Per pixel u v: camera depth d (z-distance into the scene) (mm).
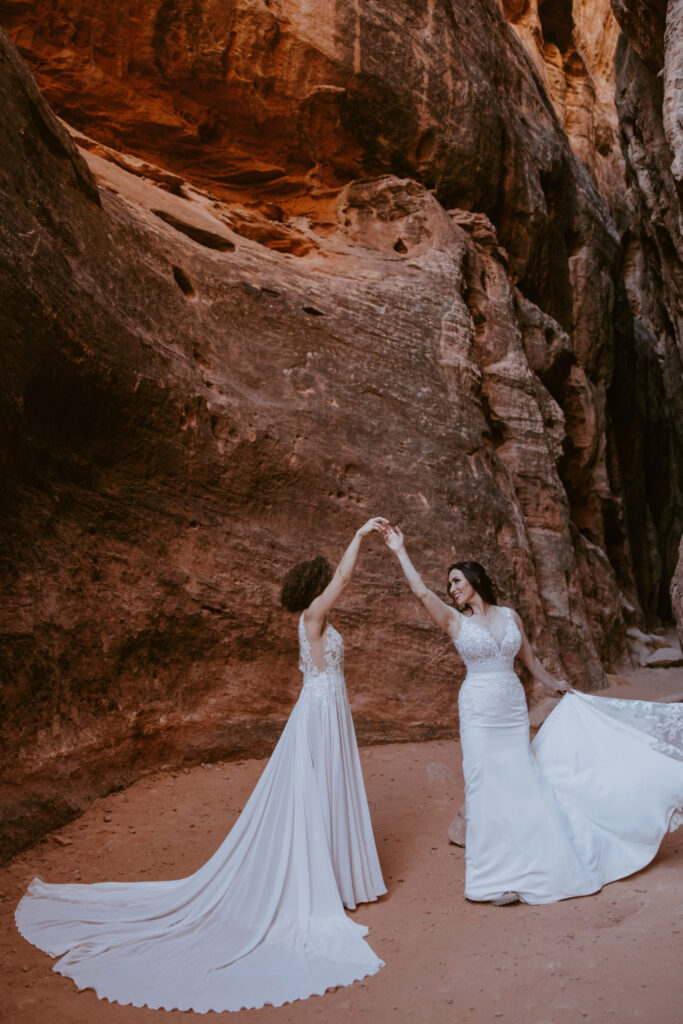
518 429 10812
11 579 5086
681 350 14523
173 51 9297
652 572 20031
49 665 5242
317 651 4254
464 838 4867
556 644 9344
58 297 5449
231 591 6723
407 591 7820
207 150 10242
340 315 8664
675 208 13078
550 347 13258
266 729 6621
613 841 4152
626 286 21453
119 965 3465
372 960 3473
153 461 6402
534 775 4195
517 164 13055
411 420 8672
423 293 9688
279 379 7812
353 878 4129
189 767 6117
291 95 9992
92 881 4398
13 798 4746
